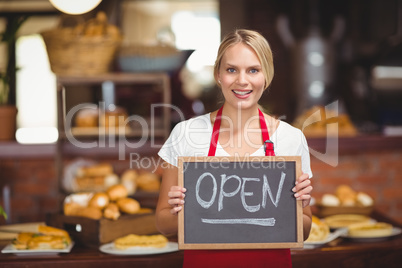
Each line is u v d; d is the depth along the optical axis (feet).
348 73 15.35
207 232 5.07
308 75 13.61
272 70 5.27
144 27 18.90
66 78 10.30
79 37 10.08
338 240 7.11
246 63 5.09
